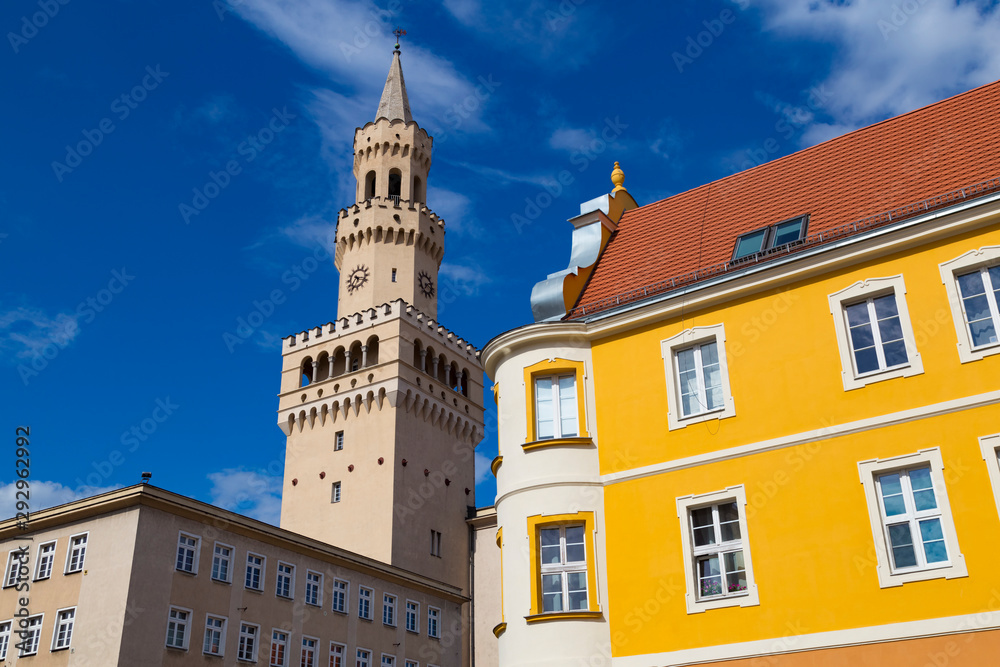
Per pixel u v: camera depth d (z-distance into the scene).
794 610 17.78
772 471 19.08
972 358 17.73
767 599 18.16
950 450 17.33
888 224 19.34
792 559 18.19
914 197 20.59
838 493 18.17
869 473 17.98
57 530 45.94
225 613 46.59
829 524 18.05
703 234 24.11
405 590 60.88
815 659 17.23
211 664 44.97
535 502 21.30
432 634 62.19
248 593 48.41
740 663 17.97
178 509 45.66
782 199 23.55
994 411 17.16
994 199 18.30
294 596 51.34
